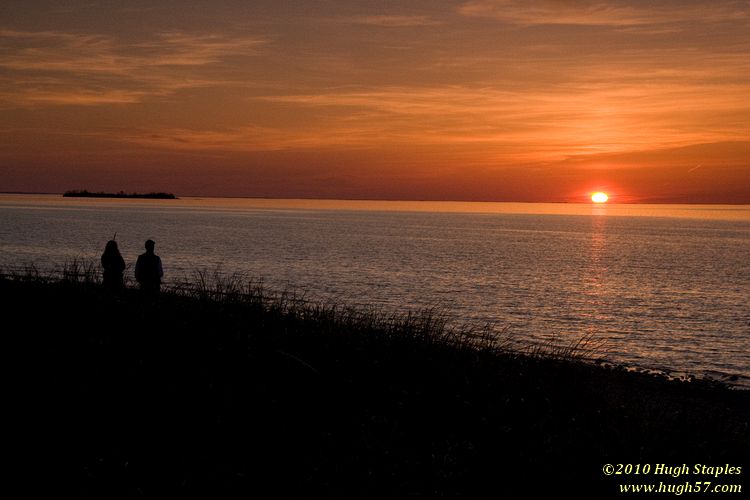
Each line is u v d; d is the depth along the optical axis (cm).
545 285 4844
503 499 641
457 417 805
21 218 14350
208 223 15038
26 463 631
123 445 682
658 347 2628
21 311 1173
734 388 1734
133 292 1383
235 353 973
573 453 736
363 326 1188
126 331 1068
